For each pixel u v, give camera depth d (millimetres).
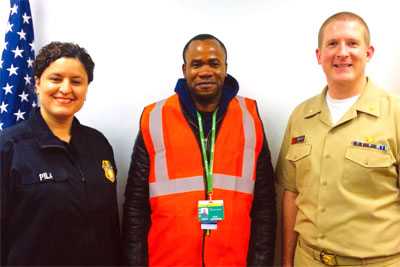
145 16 1966
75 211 1349
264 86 1946
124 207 1636
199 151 1573
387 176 1377
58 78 1370
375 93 1449
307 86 1924
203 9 1944
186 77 1615
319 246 1446
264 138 1657
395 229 1387
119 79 1993
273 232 1582
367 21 1876
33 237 1303
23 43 1886
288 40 1921
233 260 1519
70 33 2000
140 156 1625
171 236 1527
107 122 2006
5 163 1300
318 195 1449
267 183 1614
